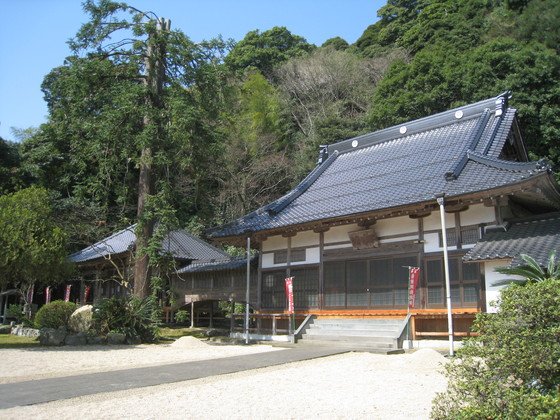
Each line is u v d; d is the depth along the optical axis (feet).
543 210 50.96
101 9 57.67
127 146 57.31
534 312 15.07
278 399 21.08
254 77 147.13
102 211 100.37
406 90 107.34
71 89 56.18
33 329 58.80
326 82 161.27
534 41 107.34
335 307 53.88
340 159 71.20
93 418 17.33
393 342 42.50
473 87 94.53
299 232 59.31
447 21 148.15
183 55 56.90
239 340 57.00
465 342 16.42
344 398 21.39
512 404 13.29
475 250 40.55
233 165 114.62
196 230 106.52
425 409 19.24
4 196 47.91
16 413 17.99
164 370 28.99
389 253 50.16
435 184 46.16
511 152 58.03
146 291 58.49
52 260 46.78
